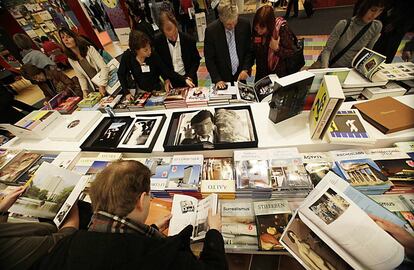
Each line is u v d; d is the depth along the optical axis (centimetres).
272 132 130
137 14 418
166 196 118
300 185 103
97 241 58
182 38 231
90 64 238
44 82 291
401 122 117
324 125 113
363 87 156
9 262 68
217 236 85
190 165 123
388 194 103
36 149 152
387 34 219
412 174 102
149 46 205
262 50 219
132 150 135
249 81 347
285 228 93
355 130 118
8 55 464
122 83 232
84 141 147
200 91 187
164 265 57
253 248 94
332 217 85
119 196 67
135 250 56
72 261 55
